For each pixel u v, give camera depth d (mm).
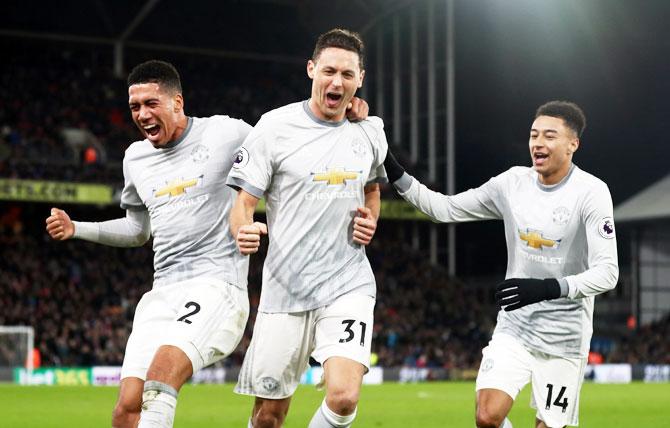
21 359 31312
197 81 50000
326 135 7074
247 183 6996
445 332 41125
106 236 8047
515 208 8172
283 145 7027
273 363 7191
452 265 47875
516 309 7820
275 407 7441
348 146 7133
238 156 7086
